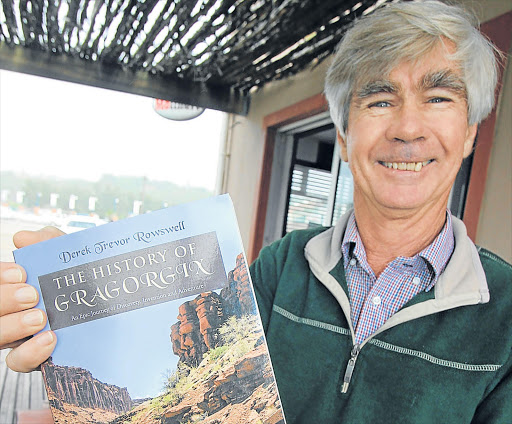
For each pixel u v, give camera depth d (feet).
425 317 2.21
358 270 2.51
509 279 2.26
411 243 2.40
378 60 2.24
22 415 7.74
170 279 1.76
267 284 2.80
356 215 2.52
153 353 1.73
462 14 2.27
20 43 12.14
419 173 2.27
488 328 2.12
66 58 12.66
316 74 11.30
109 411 1.71
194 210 1.78
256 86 14.11
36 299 1.69
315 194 13.14
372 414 2.16
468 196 6.09
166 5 9.02
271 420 1.73
